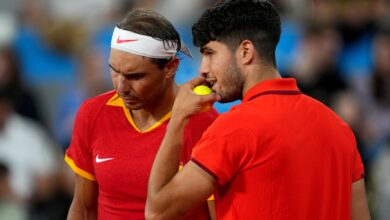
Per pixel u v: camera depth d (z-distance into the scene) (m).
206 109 9.41
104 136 10.41
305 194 9.09
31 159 20.64
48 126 22.44
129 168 10.19
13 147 20.52
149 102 10.09
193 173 8.94
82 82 22.47
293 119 9.13
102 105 10.55
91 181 10.77
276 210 9.01
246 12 9.28
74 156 10.70
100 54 22.30
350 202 9.75
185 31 22.08
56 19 24.67
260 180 8.97
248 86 9.35
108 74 22.08
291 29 21.30
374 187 18.56
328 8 21.98
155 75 9.91
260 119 8.98
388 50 21.02
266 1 9.44
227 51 9.33
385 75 20.95
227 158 8.88
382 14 22.02
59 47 24.06
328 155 9.31
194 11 23.20
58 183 20.33
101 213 10.63
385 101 20.78
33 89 23.55
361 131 19.14
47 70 24.00
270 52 9.41
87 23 24.34
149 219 9.16
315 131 9.24
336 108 19.41
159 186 9.09
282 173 8.97
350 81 20.94
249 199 9.02
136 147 10.23
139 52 9.71
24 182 20.22
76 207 11.05
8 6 25.42
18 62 22.66
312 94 19.97
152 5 24.09
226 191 9.20
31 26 24.67
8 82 22.45
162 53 9.85
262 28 9.32
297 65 20.58
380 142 19.83
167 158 9.15
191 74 19.05
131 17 9.91
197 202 8.98
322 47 20.16
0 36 24.53
